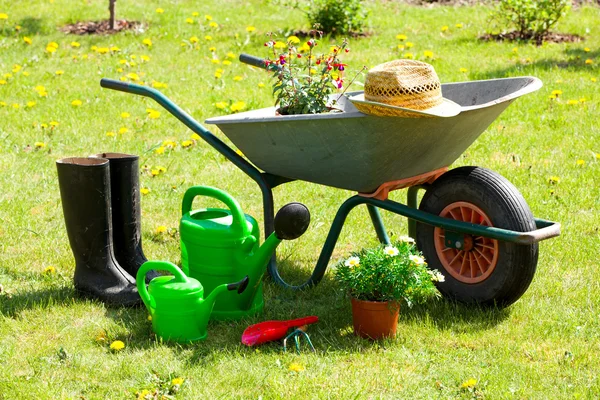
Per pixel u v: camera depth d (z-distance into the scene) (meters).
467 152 6.80
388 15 12.31
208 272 4.07
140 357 3.65
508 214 3.91
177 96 8.44
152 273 4.52
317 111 4.38
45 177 6.14
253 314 4.14
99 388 3.37
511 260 3.95
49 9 12.23
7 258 4.80
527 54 10.04
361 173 4.00
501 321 4.02
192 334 3.82
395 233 5.30
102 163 4.20
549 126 7.46
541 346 3.74
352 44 10.58
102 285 4.26
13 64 9.50
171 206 5.72
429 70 3.78
